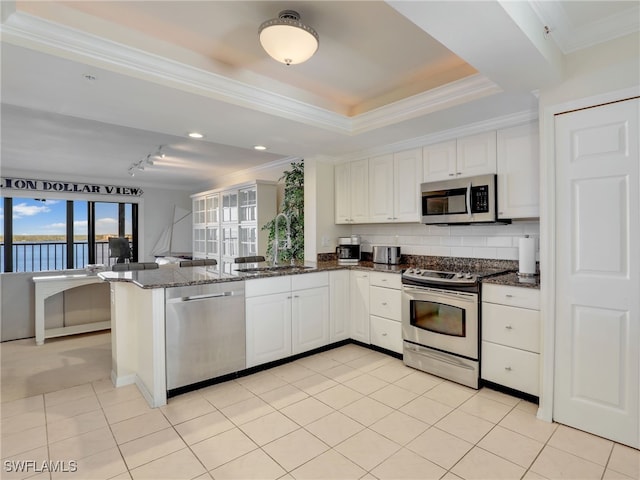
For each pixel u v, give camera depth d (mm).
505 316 2625
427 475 1796
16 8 1713
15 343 3949
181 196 8656
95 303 4379
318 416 2373
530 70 2041
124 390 2785
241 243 5840
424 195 3424
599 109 2082
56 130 4102
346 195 4289
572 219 2191
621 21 1933
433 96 2758
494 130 2973
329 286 3701
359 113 3352
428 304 3068
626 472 1806
